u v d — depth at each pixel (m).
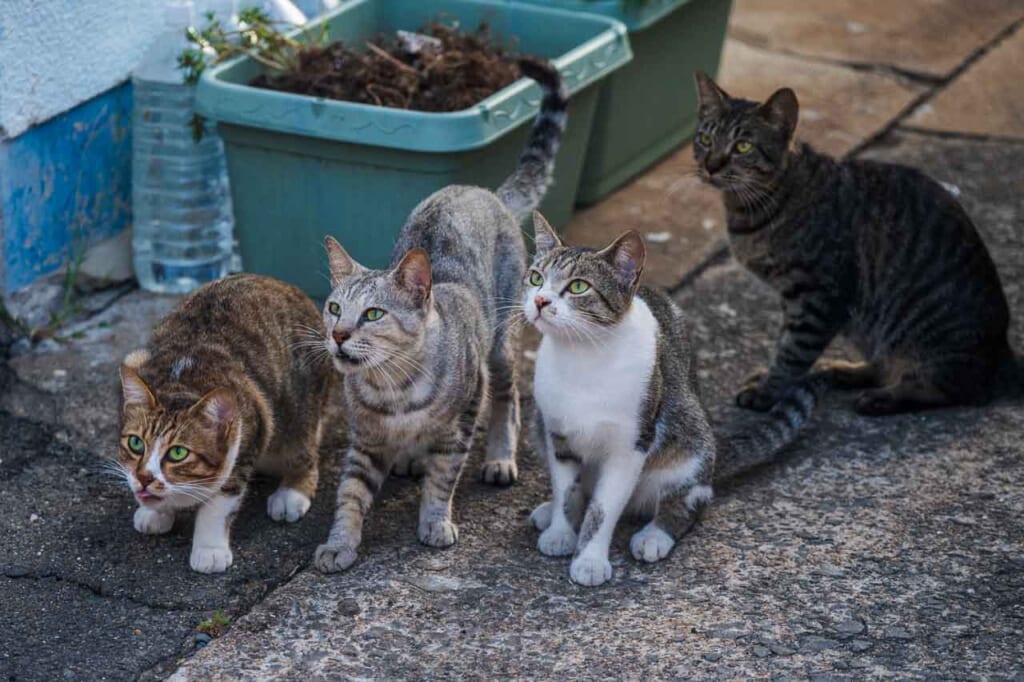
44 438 2.80
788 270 2.89
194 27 3.07
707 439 2.66
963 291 2.88
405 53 3.15
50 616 2.55
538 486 2.76
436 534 2.65
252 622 2.54
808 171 2.88
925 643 2.52
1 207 2.93
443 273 2.69
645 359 2.58
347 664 2.50
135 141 3.07
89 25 2.98
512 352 2.76
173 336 2.67
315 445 2.73
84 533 2.66
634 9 3.23
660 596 2.59
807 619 2.56
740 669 2.49
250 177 3.00
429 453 2.65
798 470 2.78
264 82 3.06
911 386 2.89
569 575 2.61
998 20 4.12
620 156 3.36
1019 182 3.47
